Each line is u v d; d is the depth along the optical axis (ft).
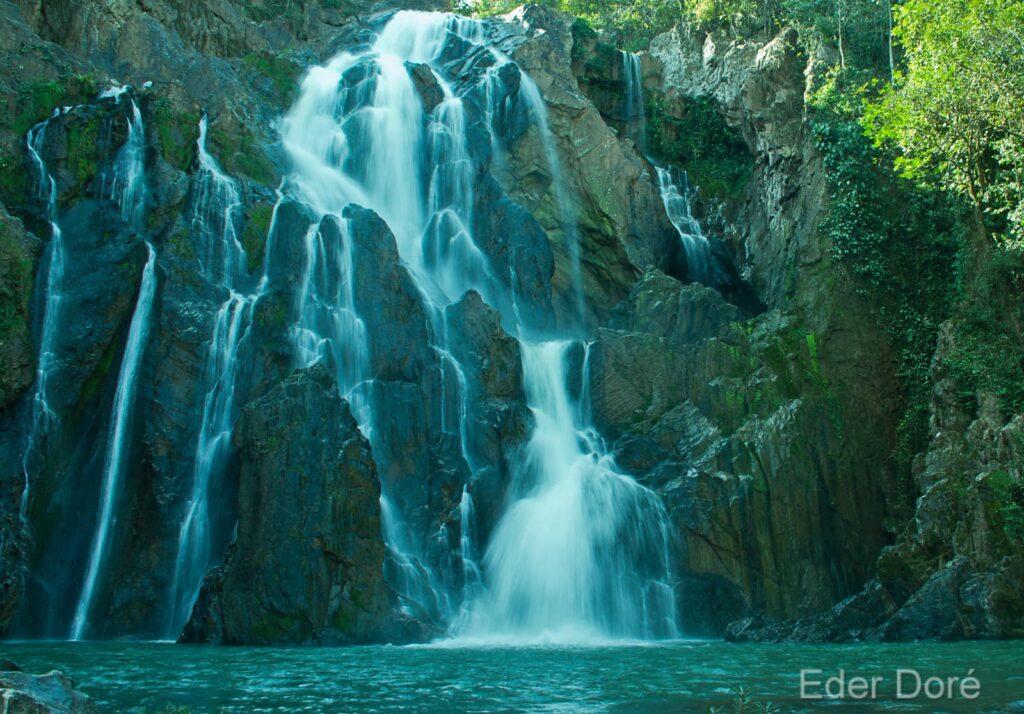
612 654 54.29
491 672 44.04
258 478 64.80
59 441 73.41
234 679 41.32
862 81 102.53
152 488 72.28
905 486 87.15
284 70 109.60
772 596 78.64
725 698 34.63
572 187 109.09
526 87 111.34
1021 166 83.46
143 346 77.30
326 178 99.91
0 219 73.51
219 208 86.69
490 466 80.53
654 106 128.77
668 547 79.10
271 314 81.05
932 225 96.07
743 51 121.39
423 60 121.80
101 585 70.38
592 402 89.35
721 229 119.34
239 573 63.05
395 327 83.51
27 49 90.48
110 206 83.05
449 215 103.04
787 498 81.87
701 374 88.99
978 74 82.38
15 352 71.56
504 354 86.63
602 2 155.84
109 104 88.07
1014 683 37.47
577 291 106.63
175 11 110.22
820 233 95.71
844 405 88.94
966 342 84.74
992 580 66.13
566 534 77.71
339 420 67.56
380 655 53.21
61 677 24.72
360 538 64.90
